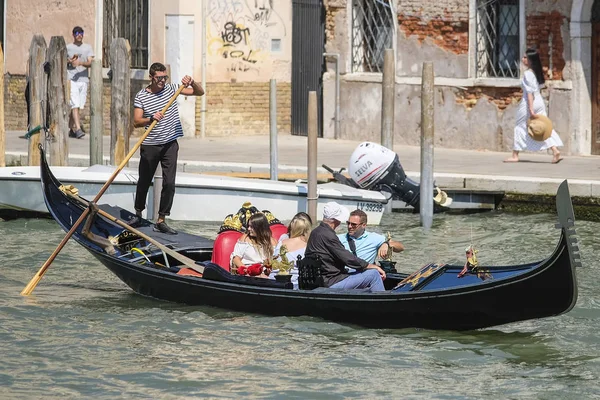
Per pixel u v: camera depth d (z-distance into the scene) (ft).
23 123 170.19
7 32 171.42
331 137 156.87
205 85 156.87
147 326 78.07
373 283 79.05
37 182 112.88
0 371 68.59
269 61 160.86
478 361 71.05
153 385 66.54
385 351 72.69
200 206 112.78
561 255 69.87
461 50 142.82
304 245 83.10
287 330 77.00
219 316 80.48
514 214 116.88
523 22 136.56
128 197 113.29
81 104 155.02
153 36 155.33
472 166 127.65
